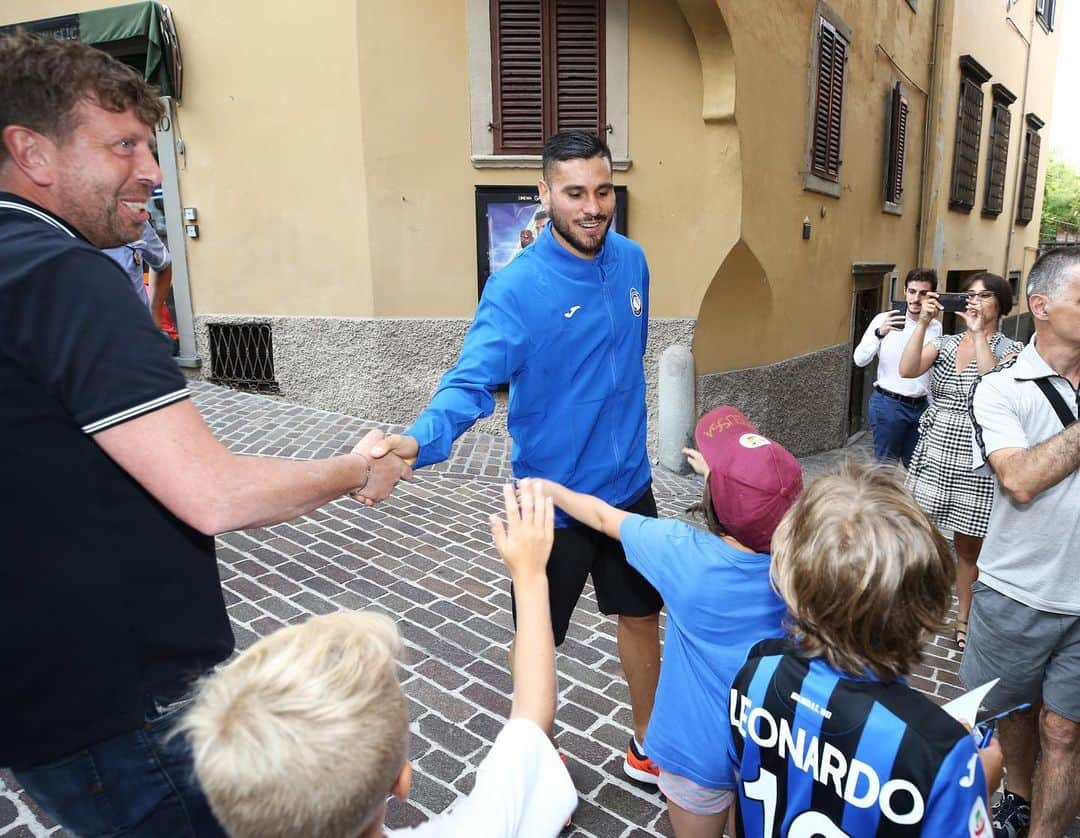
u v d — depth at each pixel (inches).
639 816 105.9
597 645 152.3
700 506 75.1
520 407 97.9
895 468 58.9
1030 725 99.7
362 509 213.5
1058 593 89.0
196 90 287.9
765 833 57.6
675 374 280.4
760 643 59.9
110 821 53.2
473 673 138.2
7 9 304.2
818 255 365.1
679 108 272.4
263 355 300.4
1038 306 90.6
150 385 49.0
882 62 419.2
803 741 54.4
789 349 350.3
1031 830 94.2
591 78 271.0
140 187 55.5
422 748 118.2
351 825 38.8
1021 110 667.4
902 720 50.5
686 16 253.8
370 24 264.4
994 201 637.3
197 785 54.7
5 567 47.8
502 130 272.7
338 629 41.6
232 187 291.3
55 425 48.1
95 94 51.4
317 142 277.1
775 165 303.4
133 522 51.3
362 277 279.9
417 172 273.7
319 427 272.8
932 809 48.5
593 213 90.3
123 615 51.1
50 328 46.9
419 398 286.0
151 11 275.7
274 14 273.6
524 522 63.2
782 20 293.0
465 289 281.7
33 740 49.9
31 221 49.8
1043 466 85.4
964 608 162.4
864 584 50.8
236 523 52.4
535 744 52.7
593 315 96.1
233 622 151.9
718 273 282.8
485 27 266.4
